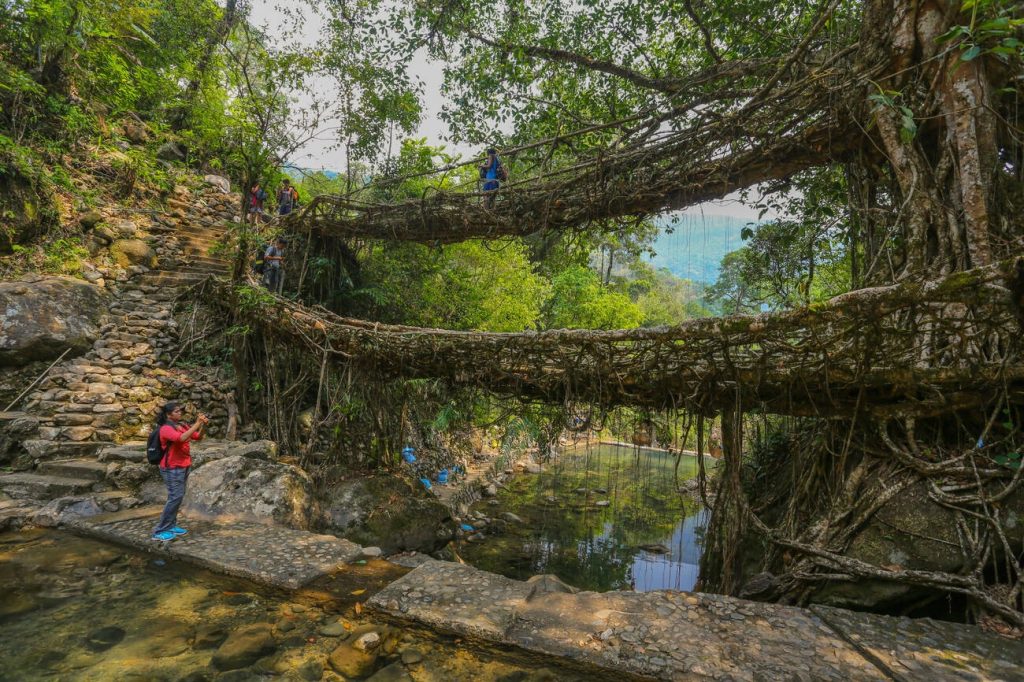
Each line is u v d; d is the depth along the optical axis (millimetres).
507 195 8039
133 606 3439
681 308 27203
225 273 10273
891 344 3742
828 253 6969
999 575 3492
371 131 9797
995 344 3736
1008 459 3500
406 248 11188
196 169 12500
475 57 9469
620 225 7570
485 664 2906
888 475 4031
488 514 9234
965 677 2666
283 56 7875
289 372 8797
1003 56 3787
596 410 4832
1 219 7570
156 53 11320
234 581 3912
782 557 4492
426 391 7121
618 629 3207
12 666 2672
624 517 9773
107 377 7492
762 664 2822
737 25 7336
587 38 8703
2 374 6781
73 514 5035
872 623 3268
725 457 4383
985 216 3812
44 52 8867
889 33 4391
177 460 4641
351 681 2697
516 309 12273
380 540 6082
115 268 9172
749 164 5770
